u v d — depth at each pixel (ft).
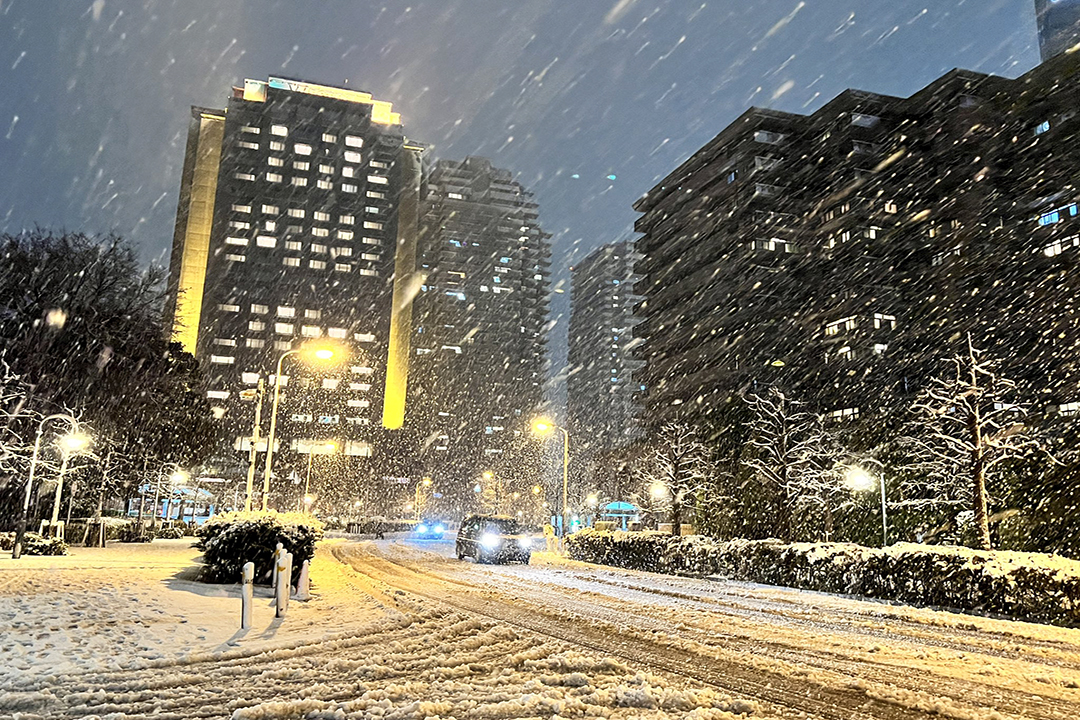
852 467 94.43
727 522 120.37
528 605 52.37
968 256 178.70
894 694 26.22
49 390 113.19
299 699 23.98
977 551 55.21
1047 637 40.42
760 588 70.90
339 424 388.78
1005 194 182.09
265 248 398.01
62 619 36.58
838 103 230.89
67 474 121.39
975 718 23.27
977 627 43.75
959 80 212.64
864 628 43.75
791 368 187.21
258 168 403.95
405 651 33.06
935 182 202.90
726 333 237.86
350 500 359.66
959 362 73.15
